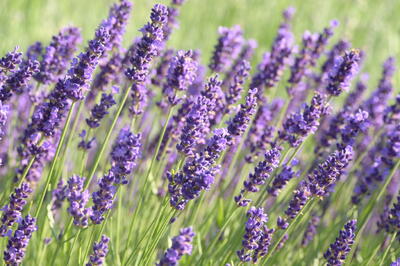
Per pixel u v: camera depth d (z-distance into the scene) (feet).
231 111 21.24
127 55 22.90
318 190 17.13
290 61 24.89
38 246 18.98
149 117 25.81
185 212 21.36
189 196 15.72
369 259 19.48
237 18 51.39
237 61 27.40
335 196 23.53
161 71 23.44
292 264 21.61
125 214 22.27
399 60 51.98
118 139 19.52
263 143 21.90
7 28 39.42
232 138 18.39
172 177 16.06
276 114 26.53
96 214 16.03
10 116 23.80
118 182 16.96
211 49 47.52
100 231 16.81
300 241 22.98
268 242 16.80
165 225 16.53
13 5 41.73
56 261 19.67
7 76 17.38
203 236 21.29
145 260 16.75
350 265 21.15
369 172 21.91
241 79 21.06
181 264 19.80
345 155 16.89
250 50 27.55
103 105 19.58
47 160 21.09
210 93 18.78
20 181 17.51
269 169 17.44
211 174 15.78
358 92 28.07
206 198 23.03
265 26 51.98
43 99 21.38
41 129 17.15
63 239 17.02
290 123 20.65
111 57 22.13
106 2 46.68
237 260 19.39
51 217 18.19
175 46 44.93
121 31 21.88
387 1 59.47
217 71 24.82
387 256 20.66
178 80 18.33
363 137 26.09
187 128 17.08
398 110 23.12
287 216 17.38
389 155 21.34
